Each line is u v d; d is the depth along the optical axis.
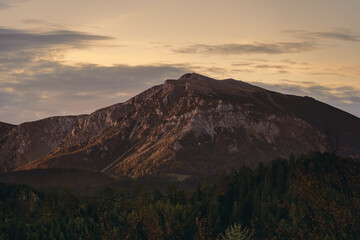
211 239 55.69
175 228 63.78
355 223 34.28
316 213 35.88
